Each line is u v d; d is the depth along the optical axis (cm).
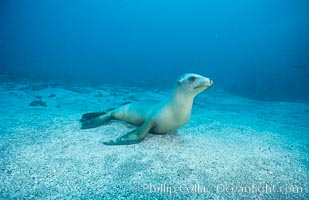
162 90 590
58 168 115
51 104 285
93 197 93
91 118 211
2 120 197
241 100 498
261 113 341
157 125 161
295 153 160
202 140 173
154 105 177
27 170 112
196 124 225
